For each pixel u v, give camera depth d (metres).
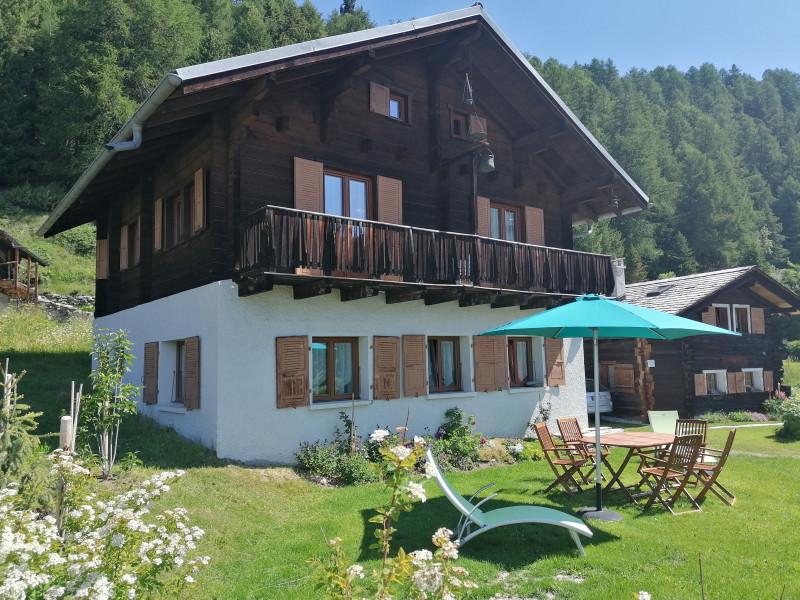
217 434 8.65
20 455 4.29
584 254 13.39
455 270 10.81
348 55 9.73
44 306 23.98
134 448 8.76
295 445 9.35
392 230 9.98
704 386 18.39
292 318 9.58
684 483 7.25
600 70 84.75
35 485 4.24
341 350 10.44
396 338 10.78
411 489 3.18
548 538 6.17
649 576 5.16
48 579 3.06
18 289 25.00
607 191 14.40
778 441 13.67
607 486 7.94
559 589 4.92
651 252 52.34
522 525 6.62
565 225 14.89
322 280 8.91
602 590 4.87
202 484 7.48
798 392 23.14
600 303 7.02
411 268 10.08
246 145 9.59
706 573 5.20
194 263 10.29
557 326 6.68
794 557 5.63
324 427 9.68
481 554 5.71
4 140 42.25
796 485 8.73
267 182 9.77
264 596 4.80
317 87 10.54
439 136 12.19
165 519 3.92
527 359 13.52
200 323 9.42
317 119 10.52
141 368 11.93
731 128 85.19
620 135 56.94
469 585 3.01
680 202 61.25
